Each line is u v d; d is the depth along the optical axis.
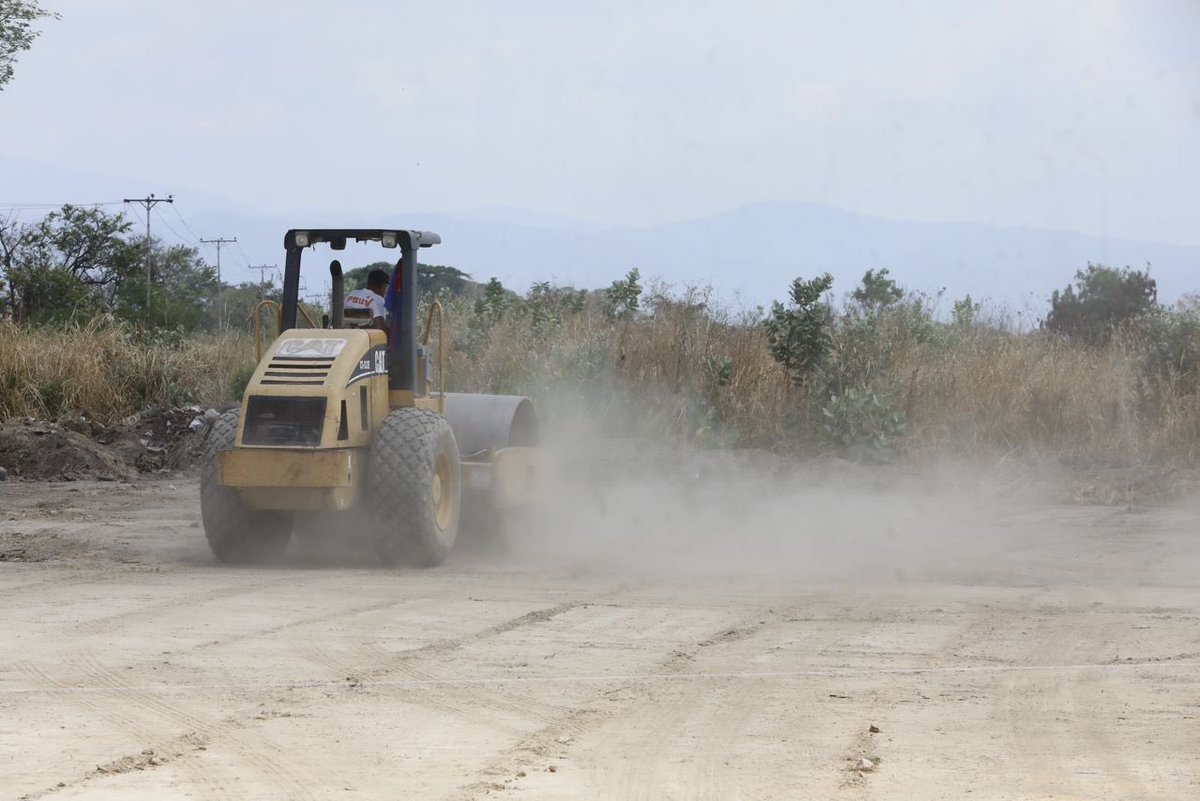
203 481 26.72
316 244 28.73
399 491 26.14
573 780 13.23
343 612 21.81
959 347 49.59
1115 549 29.06
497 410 30.50
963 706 15.99
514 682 17.19
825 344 46.06
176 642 19.45
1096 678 17.33
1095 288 54.09
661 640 19.70
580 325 51.16
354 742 14.52
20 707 15.89
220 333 59.94
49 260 110.12
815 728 15.09
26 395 48.91
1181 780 13.26
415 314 28.28
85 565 26.95
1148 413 44.00
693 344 47.94
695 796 12.79
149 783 13.10
